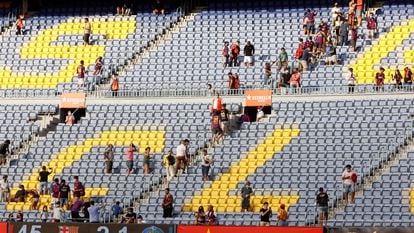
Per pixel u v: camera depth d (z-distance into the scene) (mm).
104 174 92562
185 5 111812
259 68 102188
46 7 116500
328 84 97812
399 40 102188
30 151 97375
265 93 96750
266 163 90250
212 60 104688
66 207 87500
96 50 109312
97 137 97562
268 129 94062
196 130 96062
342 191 84312
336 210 83125
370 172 86250
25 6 116125
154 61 106000
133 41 109438
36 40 111938
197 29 109062
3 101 103688
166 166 90875
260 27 107750
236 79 99062
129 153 92188
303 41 104500
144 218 85875
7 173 95125
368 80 98125
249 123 95250
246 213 84625
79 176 93000
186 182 89812
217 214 84875
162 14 112000
